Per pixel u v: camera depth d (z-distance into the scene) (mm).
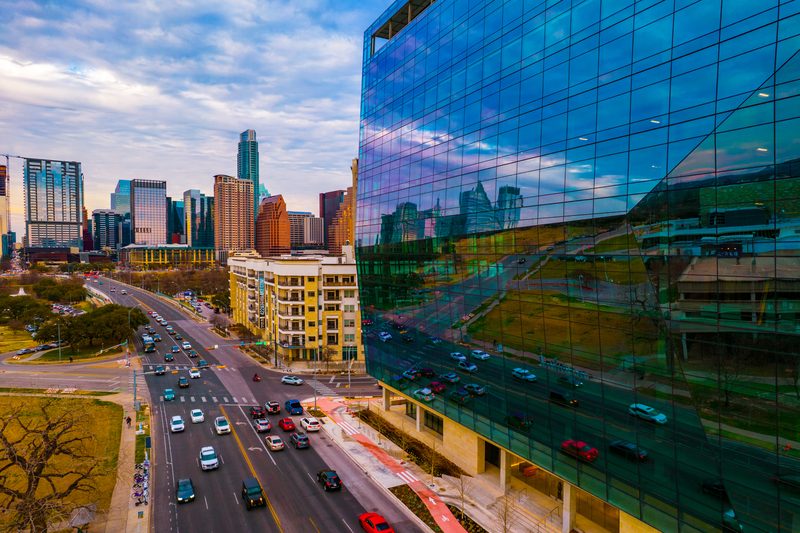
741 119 20375
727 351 21188
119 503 36406
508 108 34656
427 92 45188
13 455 31047
